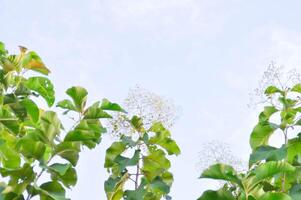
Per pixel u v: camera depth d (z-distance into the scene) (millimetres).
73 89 5691
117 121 5996
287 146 5035
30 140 4961
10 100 5641
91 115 5684
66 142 5059
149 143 5879
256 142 5391
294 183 4953
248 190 4512
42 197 4891
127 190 5691
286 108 5305
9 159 5305
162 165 5820
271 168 4496
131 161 5707
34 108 5633
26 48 5832
